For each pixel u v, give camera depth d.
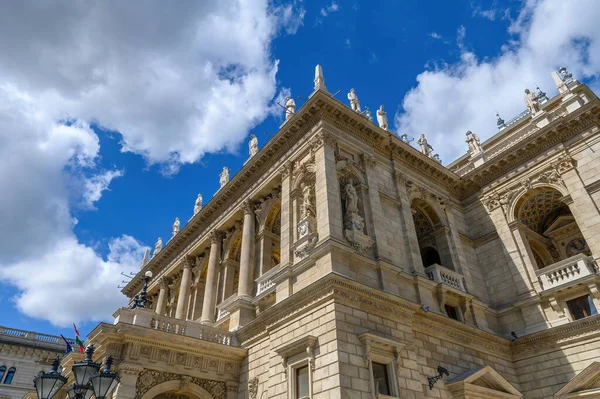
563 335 25.36
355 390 17.89
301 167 27.55
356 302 20.33
